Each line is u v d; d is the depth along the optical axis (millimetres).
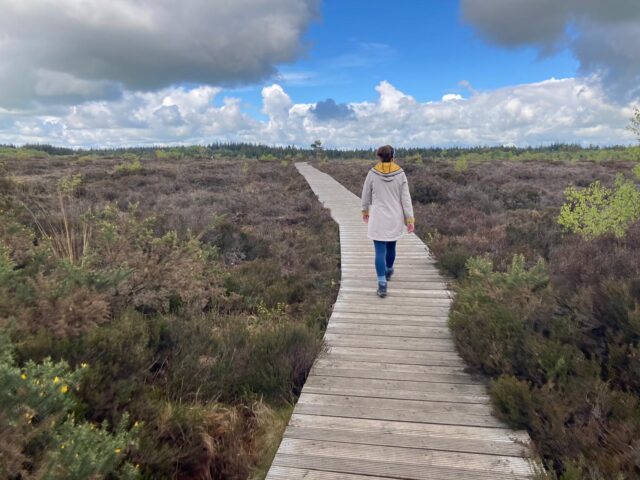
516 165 32188
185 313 4973
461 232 10016
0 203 7598
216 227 9266
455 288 5551
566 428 2693
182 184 20062
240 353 4000
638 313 3189
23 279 4395
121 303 4641
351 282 6516
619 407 2660
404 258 7848
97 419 2801
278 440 2943
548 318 3789
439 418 3102
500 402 3072
